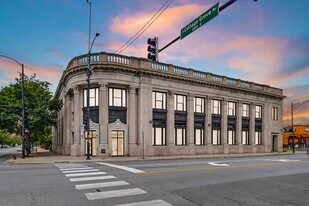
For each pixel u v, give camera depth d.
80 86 29.67
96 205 7.05
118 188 9.21
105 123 27.84
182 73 33.47
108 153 27.72
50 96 36.38
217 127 37.22
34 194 8.26
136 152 29.06
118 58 29.08
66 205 7.04
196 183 10.41
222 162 20.44
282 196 8.44
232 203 7.48
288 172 14.34
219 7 9.90
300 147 62.00
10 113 32.41
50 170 14.59
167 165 17.45
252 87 41.66
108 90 28.89
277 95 45.50
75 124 29.61
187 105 34.03
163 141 31.77
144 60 30.41
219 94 37.19
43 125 34.72
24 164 20.28
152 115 30.81
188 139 33.53
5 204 7.13
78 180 10.84
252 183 10.61
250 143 41.12
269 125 44.25
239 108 39.75
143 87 30.08
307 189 9.55
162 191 8.82
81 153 29.06
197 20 10.91
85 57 29.31
